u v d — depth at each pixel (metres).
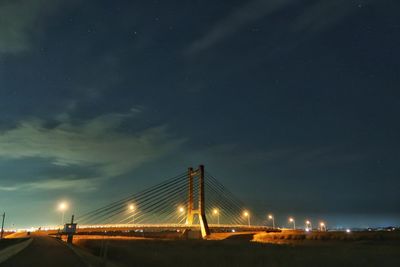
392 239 75.50
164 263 27.34
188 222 141.75
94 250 46.25
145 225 134.62
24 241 68.25
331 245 61.12
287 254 36.53
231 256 32.97
